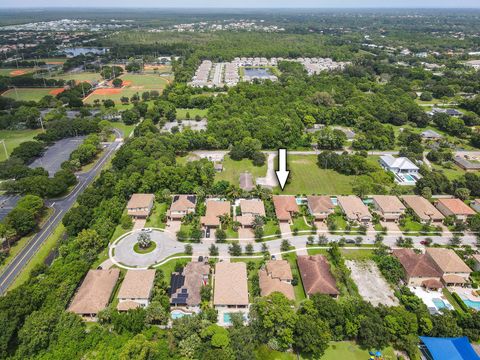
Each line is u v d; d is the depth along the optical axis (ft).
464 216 460.14
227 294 323.78
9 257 383.45
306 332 274.98
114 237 417.28
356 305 305.32
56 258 382.63
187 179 515.91
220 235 411.95
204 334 281.33
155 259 383.04
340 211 477.77
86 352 276.41
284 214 451.53
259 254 393.70
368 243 414.82
